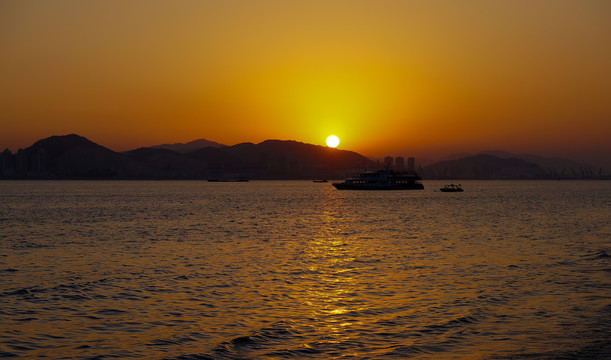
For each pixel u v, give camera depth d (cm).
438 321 2927
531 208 14988
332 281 4097
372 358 2373
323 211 13888
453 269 4634
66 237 7494
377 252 5822
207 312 3164
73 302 3419
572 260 5103
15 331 2798
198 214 12619
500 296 3522
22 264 4984
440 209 14725
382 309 3203
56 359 2402
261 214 12675
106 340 2655
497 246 6347
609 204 17025
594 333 2700
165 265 4894
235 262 5084
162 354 2447
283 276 4319
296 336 2683
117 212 13388
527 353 2417
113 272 4512
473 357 2373
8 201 19600
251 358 2383
